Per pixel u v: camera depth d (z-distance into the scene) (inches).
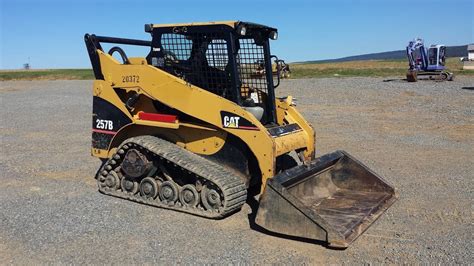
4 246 205.6
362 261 190.5
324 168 264.5
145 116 267.6
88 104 771.4
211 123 245.9
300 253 198.4
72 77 1686.8
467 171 330.6
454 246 204.4
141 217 239.3
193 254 196.9
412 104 705.6
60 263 189.0
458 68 1766.7
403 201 265.1
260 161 233.1
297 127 271.9
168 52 265.4
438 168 339.6
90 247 203.9
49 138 472.4
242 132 237.0
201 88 255.4
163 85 257.0
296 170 230.8
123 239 212.2
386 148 411.2
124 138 281.6
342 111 650.2
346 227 214.4
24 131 515.2
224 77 251.0
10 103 800.3
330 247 202.4
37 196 277.6
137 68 265.1
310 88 972.6
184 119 262.8
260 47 266.8
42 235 217.0
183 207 244.2
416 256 194.7
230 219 237.0
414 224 231.0
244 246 205.2
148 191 256.4
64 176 324.8
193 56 257.4
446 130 498.6
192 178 246.5
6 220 236.4
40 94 970.7
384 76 1347.2
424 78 1168.2
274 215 209.5
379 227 227.1
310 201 251.6
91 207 254.8
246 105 256.8
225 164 250.5
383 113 626.8
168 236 215.5
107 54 277.9
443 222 233.8
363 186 273.1
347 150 403.2
